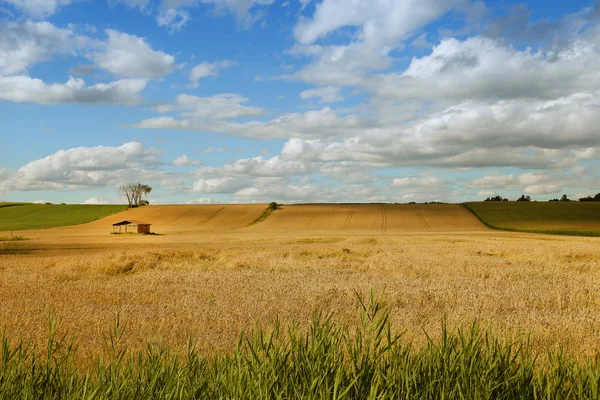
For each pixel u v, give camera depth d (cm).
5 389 375
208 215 11738
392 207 12400
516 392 390
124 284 1734
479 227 9631
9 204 15425
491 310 1204
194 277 1938
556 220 10362
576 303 1341
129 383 389
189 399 363
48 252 3997
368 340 425
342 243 4581
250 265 2431
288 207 12569
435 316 1077
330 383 374
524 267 2288
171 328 977
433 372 400
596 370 394
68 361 470
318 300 1358
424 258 2775
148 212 12356
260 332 438
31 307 1256
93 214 12631
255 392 350
